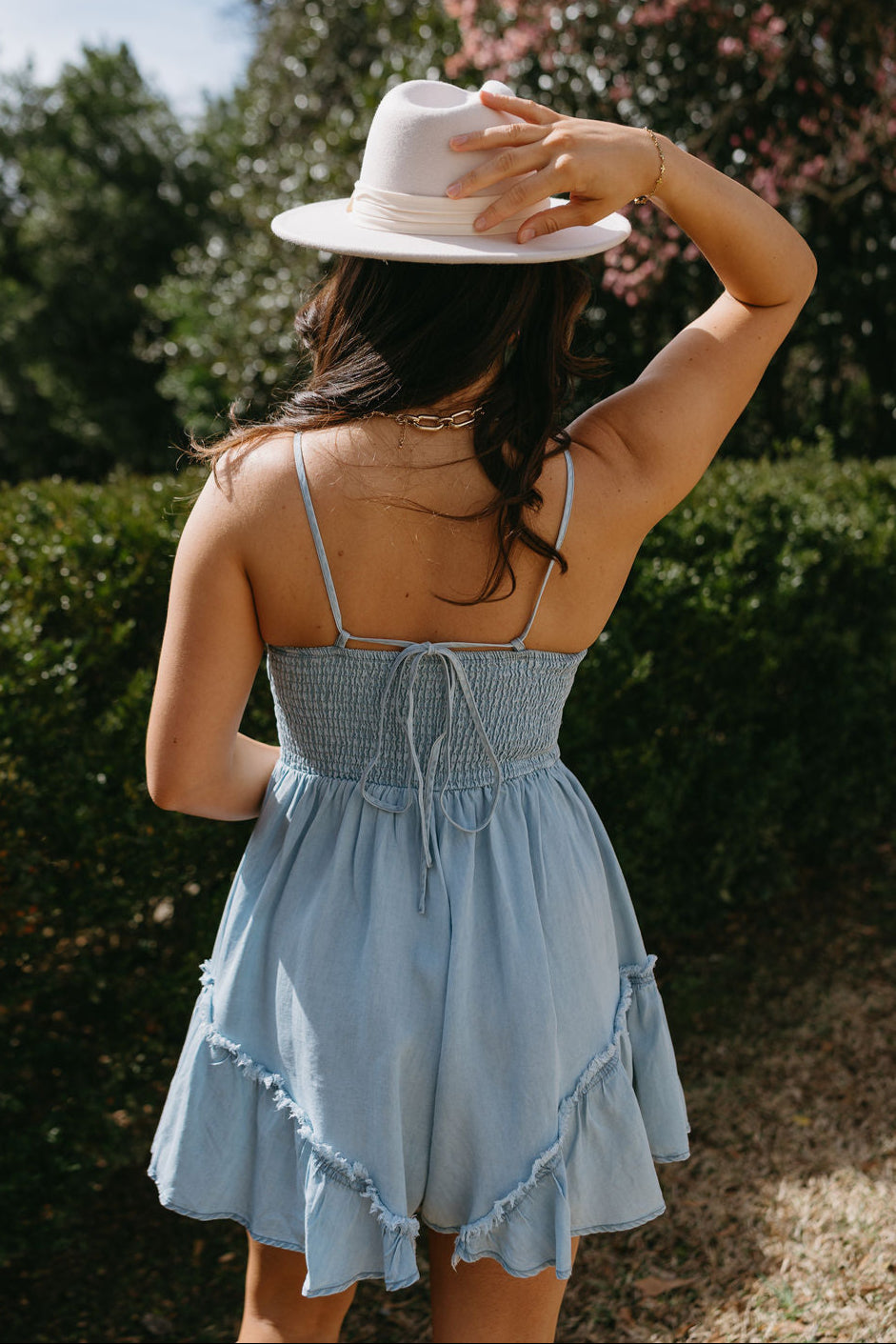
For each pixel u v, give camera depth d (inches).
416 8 297.3
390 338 42.4
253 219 302.0
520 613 45.3
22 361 726.5
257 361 291.0
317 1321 53.2
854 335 295.0
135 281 715.4
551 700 48.7
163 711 45.8
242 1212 49.2
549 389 44.2
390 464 42.4
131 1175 103.3
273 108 352.8
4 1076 89.5
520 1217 46.5
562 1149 47.4
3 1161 87.3
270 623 44.7
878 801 146.5
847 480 149.3
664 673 118.7
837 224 281.9
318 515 42.4
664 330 267.6
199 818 94.0
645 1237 92.3
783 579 126.3
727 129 255.8
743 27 237.9
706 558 122.3
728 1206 94.3
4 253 808.3
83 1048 94.7
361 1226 45.9
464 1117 45.8
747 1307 83.7
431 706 45.4
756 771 130.7
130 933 96.7
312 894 46.7
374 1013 44.7
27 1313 88.1
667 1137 53.9
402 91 43.4
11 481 775.7
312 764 47.6
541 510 44.1
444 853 46.3
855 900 143.7
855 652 136.2
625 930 54.2
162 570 99.6
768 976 127.8
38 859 85.1
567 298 45.1
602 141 42.3
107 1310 88.6
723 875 129.5
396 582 43.5
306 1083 45.8
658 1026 53.9
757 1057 113.8
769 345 49.7
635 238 229.8
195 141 733.3
